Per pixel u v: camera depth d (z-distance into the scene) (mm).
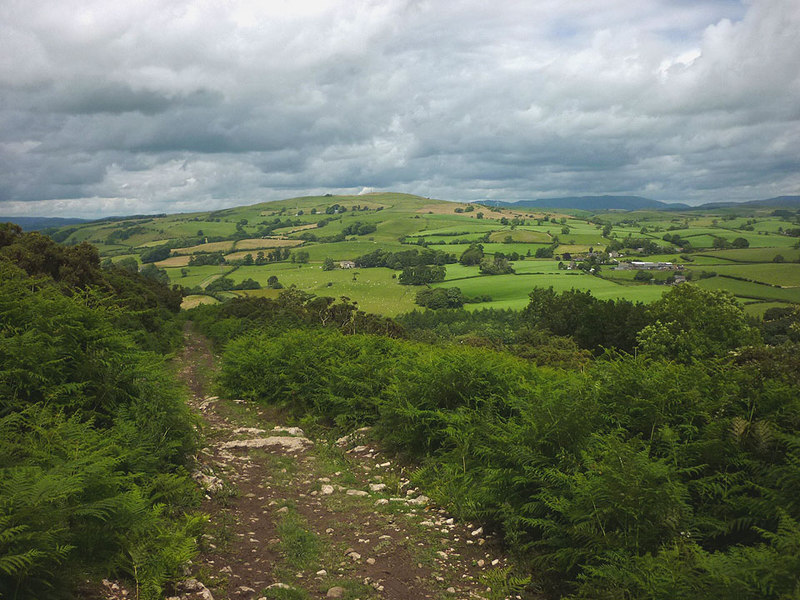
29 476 4027
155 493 5895
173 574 4363
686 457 5742
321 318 41938
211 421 12219
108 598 3879
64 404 6336
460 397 9094
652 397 6664
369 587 4773
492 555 5586
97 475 4516
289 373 13773
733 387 6473
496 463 6391
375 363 12695
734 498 5051
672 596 3719
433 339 43562
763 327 50812
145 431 6785
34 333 6754
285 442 10172
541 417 6418
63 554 3699
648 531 4660
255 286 145250
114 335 7727
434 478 7762
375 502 7055
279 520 6324
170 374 9234
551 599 4734
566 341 41875
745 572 3531
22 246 27469
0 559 3176
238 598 4422
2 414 5785
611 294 107438
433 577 5059
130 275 62469
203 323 50219
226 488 7062
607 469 4914
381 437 9914
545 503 5441
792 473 4684
